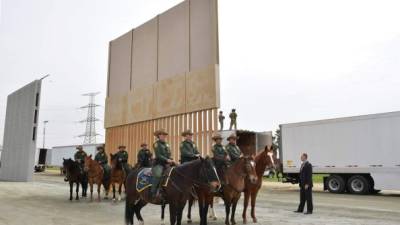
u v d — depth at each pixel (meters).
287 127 23.72
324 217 11.58
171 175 8.47
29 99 32.16
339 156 21.09
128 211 9.57
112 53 23.67
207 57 15.97
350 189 20.77
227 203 9.98
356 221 10.74
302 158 12.77
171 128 17.69
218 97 15.25
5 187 24.30
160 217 11.88
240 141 23.78
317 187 26.23
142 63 20.53
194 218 11.73
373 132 19.86
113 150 22.48
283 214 12.32
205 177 8.24
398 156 18.81
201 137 15.89
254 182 9.56
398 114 18.97
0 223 10.45
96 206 14.66
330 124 21.66
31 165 30.95
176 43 18.06
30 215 12.07
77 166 16.75
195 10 17.00
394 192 21.98
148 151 11.98
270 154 10.93
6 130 37.56
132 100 20.89
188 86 16.73
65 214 12.38
